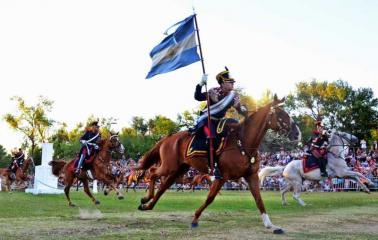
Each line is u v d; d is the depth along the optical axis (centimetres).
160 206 1767
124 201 2094
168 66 1180
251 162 1005
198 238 849
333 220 1227
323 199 2323
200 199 2302
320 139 2014
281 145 1459
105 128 5700
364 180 2073
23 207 1616
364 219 1264
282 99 1016
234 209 1625
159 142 1177
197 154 1056
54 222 1103
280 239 849
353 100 8394
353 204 1950
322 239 855
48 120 7106
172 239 835
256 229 997
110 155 1895
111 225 1054
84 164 1831
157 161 1192
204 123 1052
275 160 3350
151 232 935
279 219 1252
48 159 2923
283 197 2003
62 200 2127
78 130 8162
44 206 1686
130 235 888
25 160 3256
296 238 865
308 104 8919
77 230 959
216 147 1019
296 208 1714
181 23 1184
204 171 1069
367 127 7650
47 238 838
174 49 1179
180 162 1116
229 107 1049
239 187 3850
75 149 7025
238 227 1033
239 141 1006
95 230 963
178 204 1897
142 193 3219
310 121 8650
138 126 10806
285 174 1984
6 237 848
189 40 1169
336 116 8406
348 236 903
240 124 1021
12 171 3155
